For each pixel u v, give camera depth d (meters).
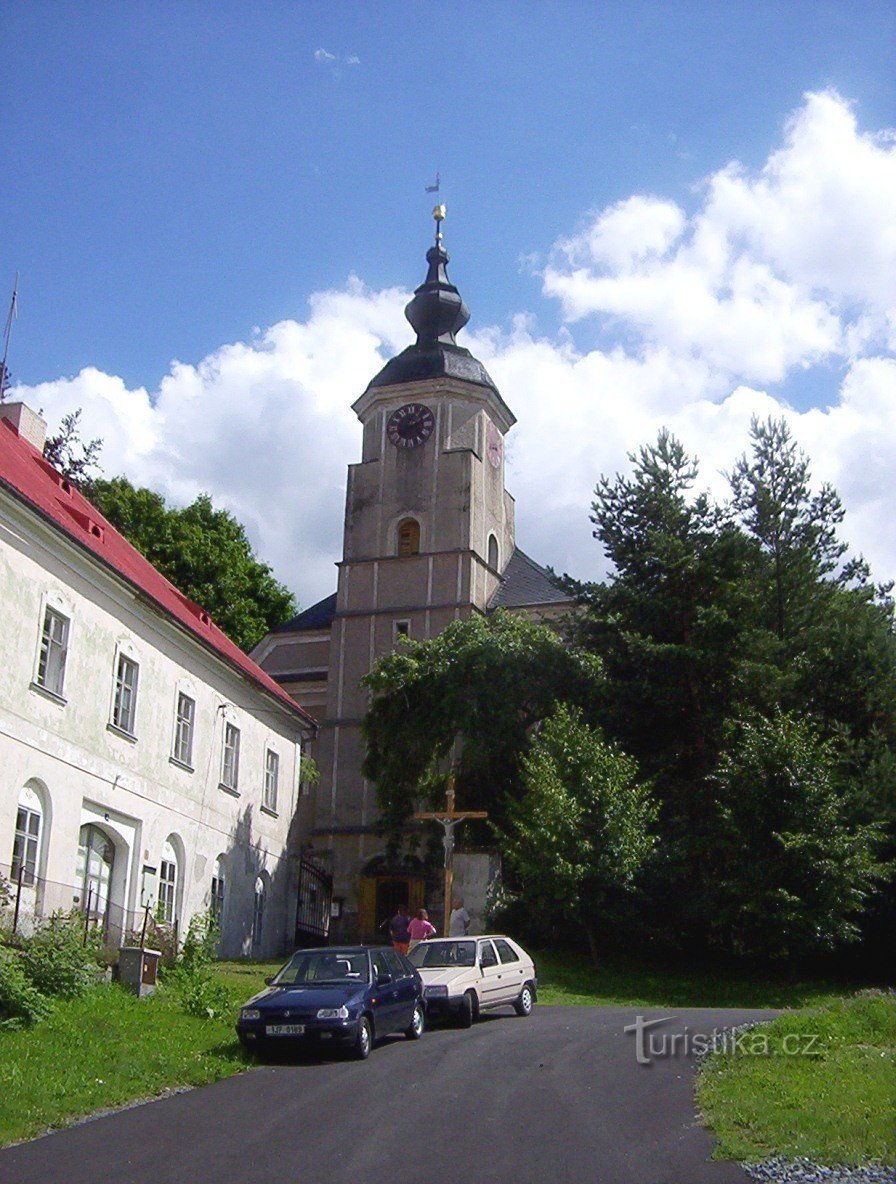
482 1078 14.83
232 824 34.69
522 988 23.31
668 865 34.59
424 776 41.09
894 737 36.56
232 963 31.23
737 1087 13.34
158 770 29.95
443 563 51.25
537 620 51.47
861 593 40.41
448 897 32.75
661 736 38.62
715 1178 9.85
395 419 53.88
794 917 31.98
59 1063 14.62
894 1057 15.23
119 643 28.20
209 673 33.47
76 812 25.83
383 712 41.59
